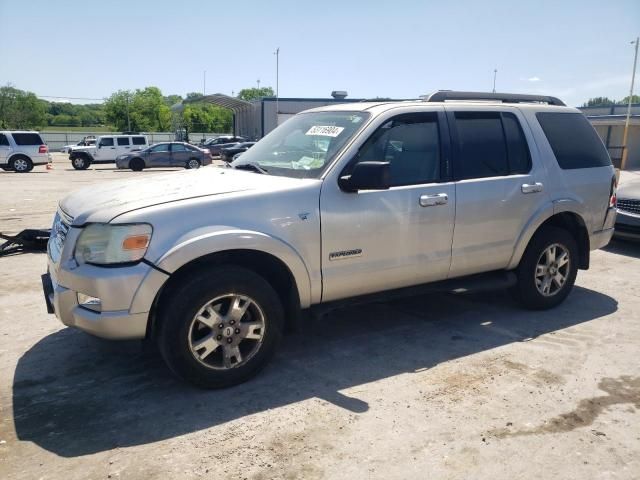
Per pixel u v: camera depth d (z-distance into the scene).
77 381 3.87
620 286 6.32
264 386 3.79
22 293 5.91
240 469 2.88
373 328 4.89
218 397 3.64
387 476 2.83
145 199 3.57
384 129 4.23
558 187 5.14
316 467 2.90
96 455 2.99
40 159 26.25
